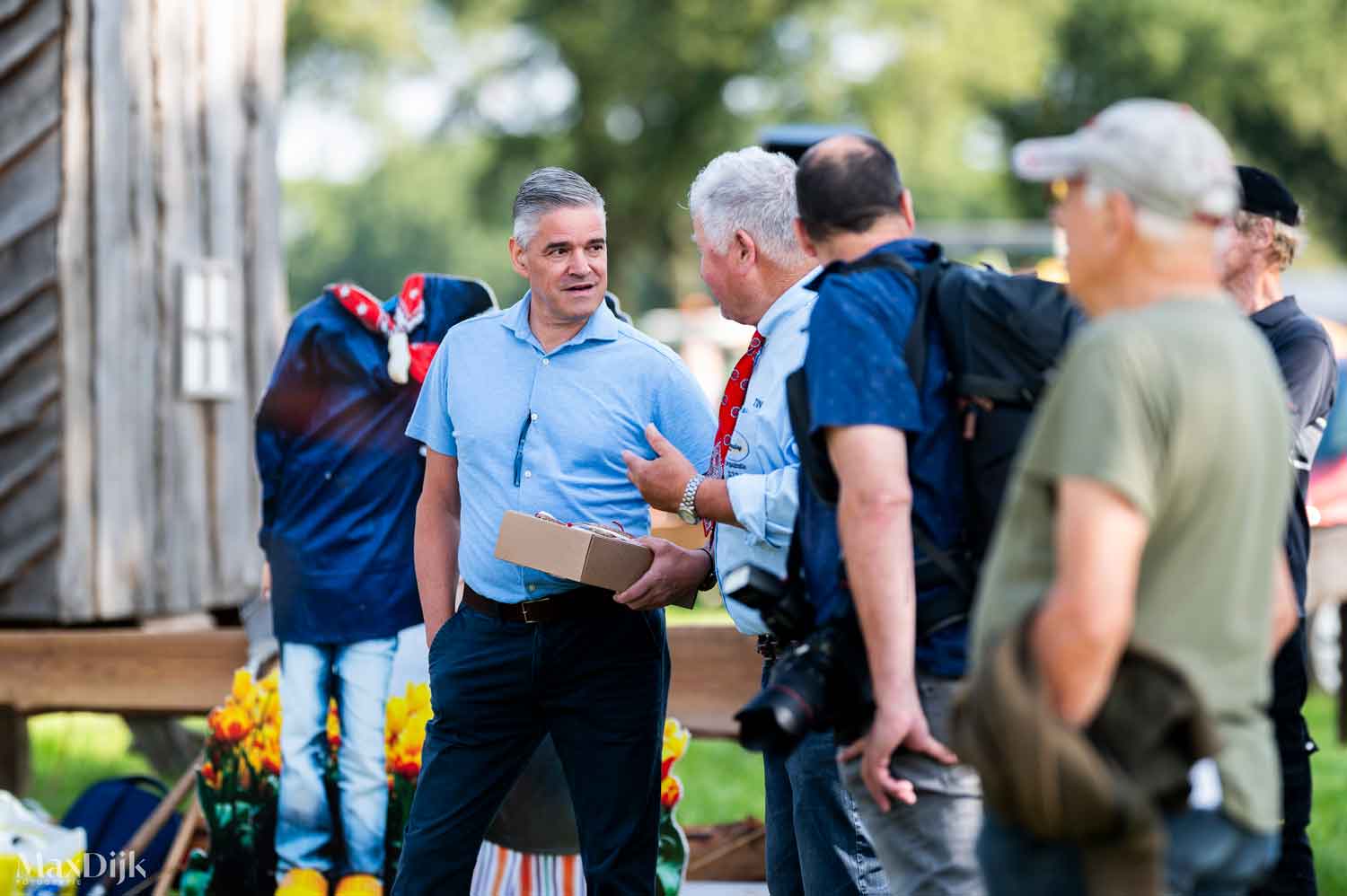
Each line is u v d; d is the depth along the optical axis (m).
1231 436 4.98
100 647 13.62
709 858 12.48
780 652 8.41
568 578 8.42
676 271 74.81
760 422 8.26
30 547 13.91
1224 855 5.24
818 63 68.94
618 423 9.00
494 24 70.19
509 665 8.88
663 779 11.35
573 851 11.18
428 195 106.12
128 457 14.46
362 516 11.61
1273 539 5.17
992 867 5.44
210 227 15.75
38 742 20.69
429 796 9.04
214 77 15.86
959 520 6.62
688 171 70.31
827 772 8.19
